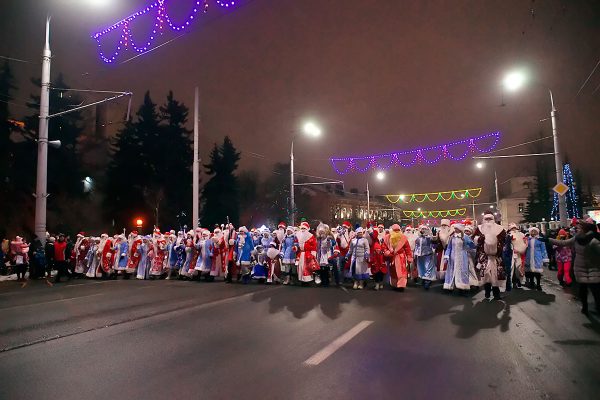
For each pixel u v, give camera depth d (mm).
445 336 7184
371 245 13758
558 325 8062
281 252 15797
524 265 13961
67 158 39844
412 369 5461
